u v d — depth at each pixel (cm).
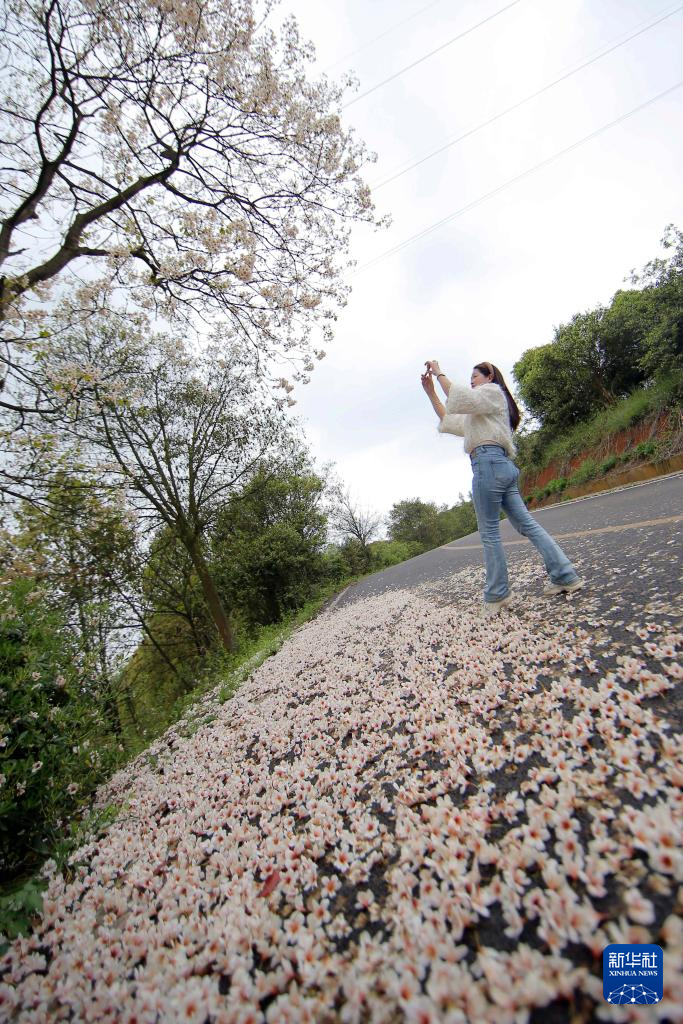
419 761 181
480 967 92
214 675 852
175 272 631
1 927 162
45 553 599
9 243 485
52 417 604
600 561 390
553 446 1922
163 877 171
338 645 493
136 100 558
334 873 141
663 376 1284
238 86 601
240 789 227
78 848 224
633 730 142
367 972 99
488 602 342
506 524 1479
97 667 406
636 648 200
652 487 977
